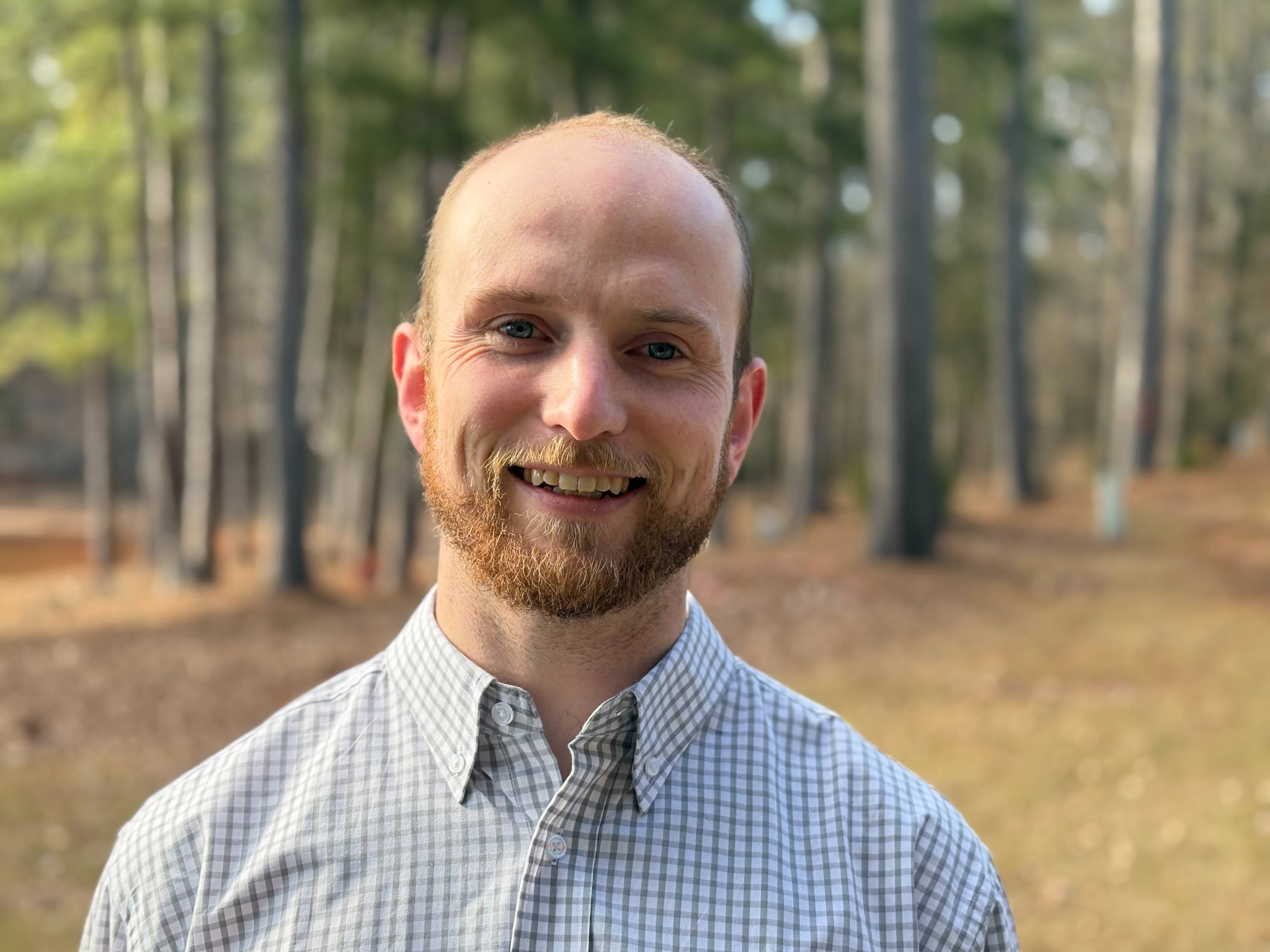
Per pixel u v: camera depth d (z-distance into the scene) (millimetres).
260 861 1152
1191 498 17781
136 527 30844
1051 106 27719
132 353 18406
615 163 1134
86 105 16125
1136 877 4969
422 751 1180
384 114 13141
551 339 1121
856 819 1210
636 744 1149
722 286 1156
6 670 9641
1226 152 28625
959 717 7406
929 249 13086
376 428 17328
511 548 1116
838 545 14711
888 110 12969
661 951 1110
